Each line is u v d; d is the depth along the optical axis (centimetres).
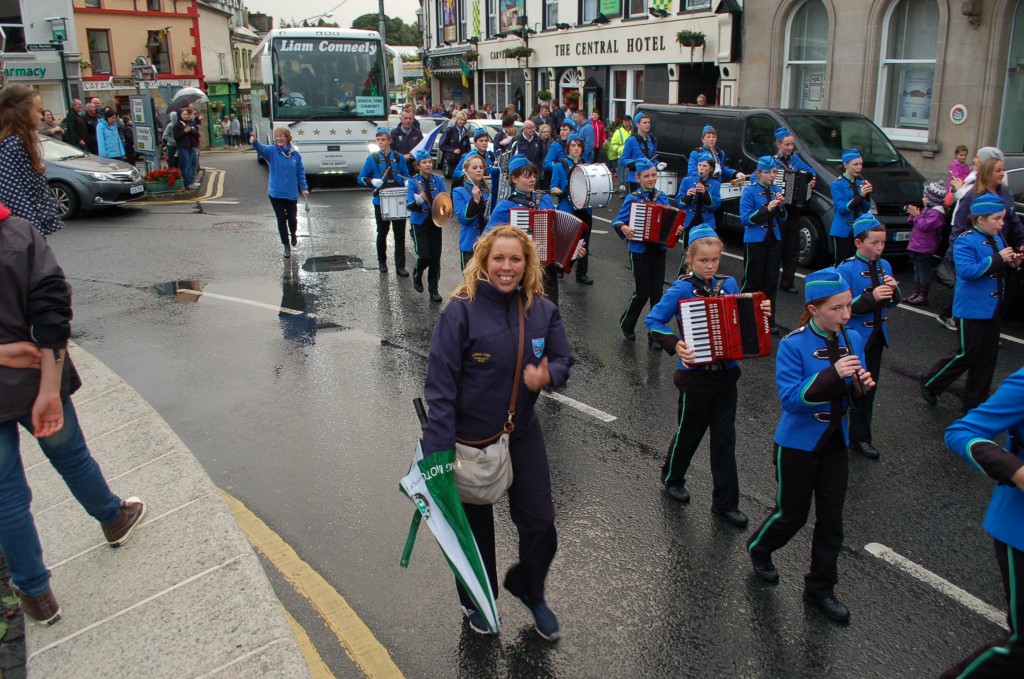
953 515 516
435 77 3922
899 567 460
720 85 2012
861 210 945
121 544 426
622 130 1794
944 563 464
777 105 1870
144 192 1652
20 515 352
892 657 387
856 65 1664
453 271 1166
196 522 442
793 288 1038
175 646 353
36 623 372
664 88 2281
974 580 448
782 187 967
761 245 905
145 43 3697
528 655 386
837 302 395
